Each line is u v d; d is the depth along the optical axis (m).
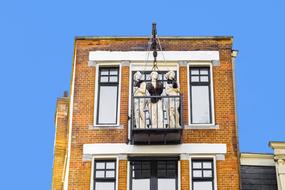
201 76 24.09
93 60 24.27
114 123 23.36
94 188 22.20
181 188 22.00
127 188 22.05
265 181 23.47
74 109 23.48
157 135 22.45
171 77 23.42
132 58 24.20
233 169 22.31
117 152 22.61
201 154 22.55
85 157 22.62
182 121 22.56
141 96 22.73
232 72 24.19
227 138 22.83
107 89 23.95
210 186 22.14
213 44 24.52
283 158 23.48
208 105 23.59
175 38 24.52
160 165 22.56
